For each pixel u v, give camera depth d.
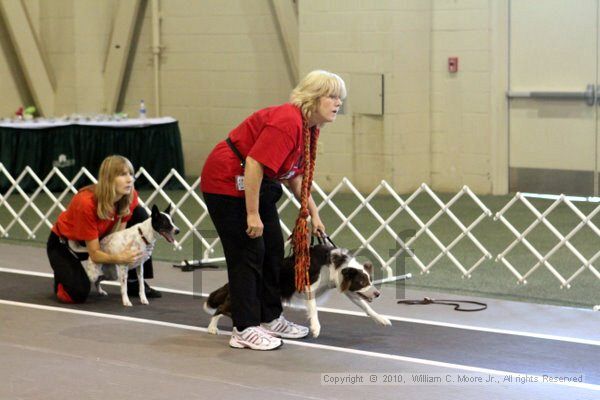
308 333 5.39
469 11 11.03
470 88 11.19
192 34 13.10
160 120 12.05
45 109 13.49
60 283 6.28
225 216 5.00
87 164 11.84
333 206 8.04
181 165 12.22
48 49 13.52
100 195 6.08
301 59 11.70
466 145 11.34
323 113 4.87
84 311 6.08
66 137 11.78
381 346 5.18
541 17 10.73
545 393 4.33
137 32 13.52
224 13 12.80
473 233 8.92
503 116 11.09
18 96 13.53
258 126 4.92
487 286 6.80
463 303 6.26
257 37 12.59
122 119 12.08
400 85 11.13
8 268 7.49
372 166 11.38
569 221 9.45
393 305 6.21
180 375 4.64
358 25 11.16
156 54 13.34
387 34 10.98
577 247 8.21
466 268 7.43
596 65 10.48
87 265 6.29
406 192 11.39
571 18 10.57
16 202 11.11
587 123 10.66
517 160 11.16
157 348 5.16
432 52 11.38
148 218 6.44
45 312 6.05
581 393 4.32
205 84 13.12
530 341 5.27
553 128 10.87
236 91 12.90
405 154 11.32
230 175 4.95
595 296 6.44
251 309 5.12
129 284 6.46
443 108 11.41
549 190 11.02
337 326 5.64
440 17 11.25
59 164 11.76
